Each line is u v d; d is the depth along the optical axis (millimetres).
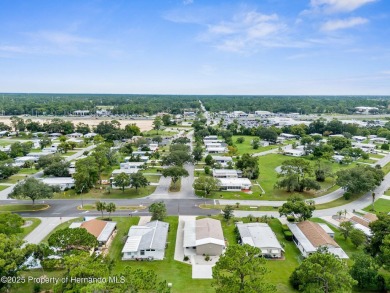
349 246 80312
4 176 132625
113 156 160125
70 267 52312
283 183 117250
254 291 46656
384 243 63031
